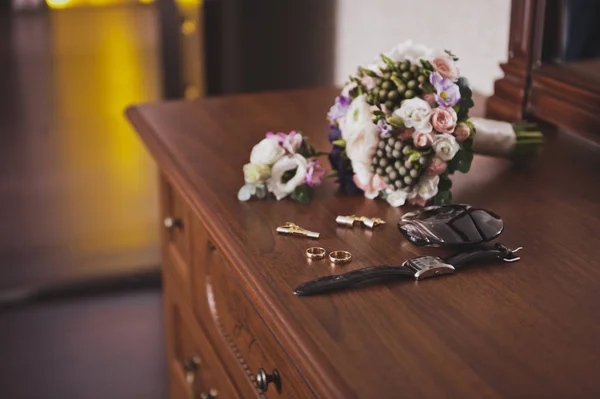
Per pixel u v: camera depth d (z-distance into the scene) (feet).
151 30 9.12
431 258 3.66
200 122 5.34
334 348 3.19
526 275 3.60
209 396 4.94
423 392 2.98
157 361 8.53
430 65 4.09
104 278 9.77
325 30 8.09
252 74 9.20
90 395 8.02
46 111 9.39
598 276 3.59
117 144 9.66
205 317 4.89
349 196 4.32
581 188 4.36
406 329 3.28
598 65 4.73
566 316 3.34
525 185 4.41
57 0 9.00
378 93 4.11
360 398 2.96
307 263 3.72
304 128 5.23
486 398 2.95
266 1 8.83
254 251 3.82
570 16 4.86
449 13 6.28
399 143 4.03
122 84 9.32
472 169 4.59
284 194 4.25
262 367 4.04
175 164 4.71
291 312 3.39
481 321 3.32
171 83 9.26
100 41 9.18
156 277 9.84
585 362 3.09
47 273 9.74
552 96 5.05
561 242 3.85
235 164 4.70
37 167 9.60
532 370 3.06
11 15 8.98
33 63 9.16
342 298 3.47
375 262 3.73
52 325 9.20
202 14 9.02
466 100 4.16
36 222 9.73
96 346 8.80
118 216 9.86
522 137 4.57
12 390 8.13
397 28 6.93
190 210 4.87
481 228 3.78
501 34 5.81
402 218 3.92
